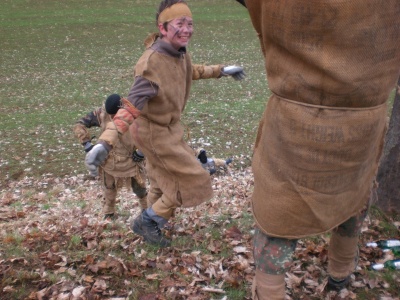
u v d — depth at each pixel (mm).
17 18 28469
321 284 3764
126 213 6680
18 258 4277
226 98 14422
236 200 6680
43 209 7453
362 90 2426
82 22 27656
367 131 2547
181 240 4660
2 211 7453
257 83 16203
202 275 4047
